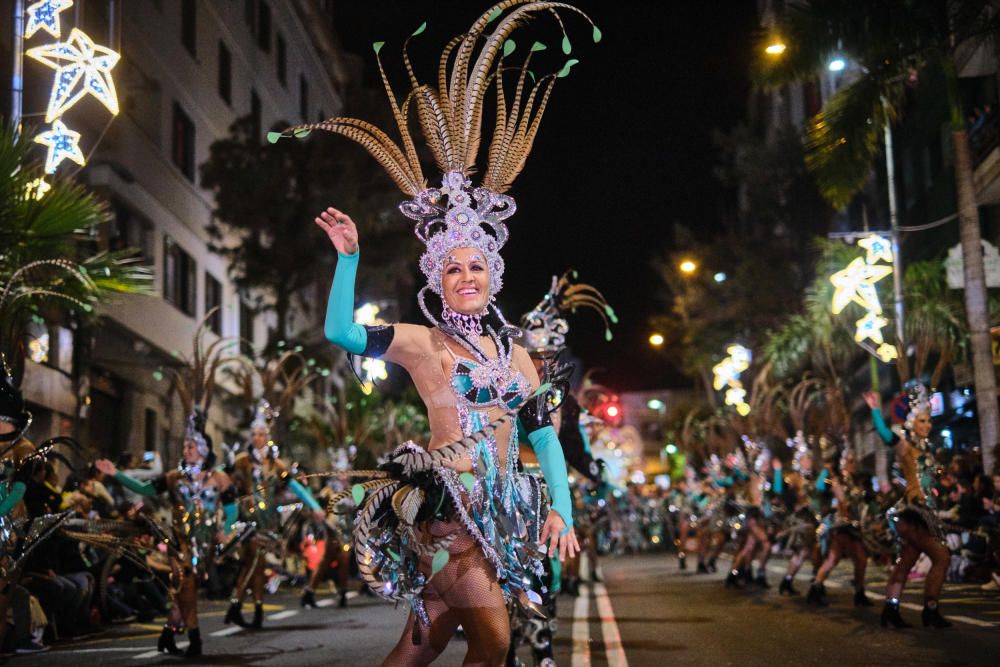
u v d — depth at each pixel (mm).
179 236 32344
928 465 11352
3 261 12172
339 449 21234
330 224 4633
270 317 42656
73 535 9844
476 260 5043
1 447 8492
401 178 5191
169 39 31578
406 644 4770
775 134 47719
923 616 11133
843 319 29203
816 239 29141
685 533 25297
